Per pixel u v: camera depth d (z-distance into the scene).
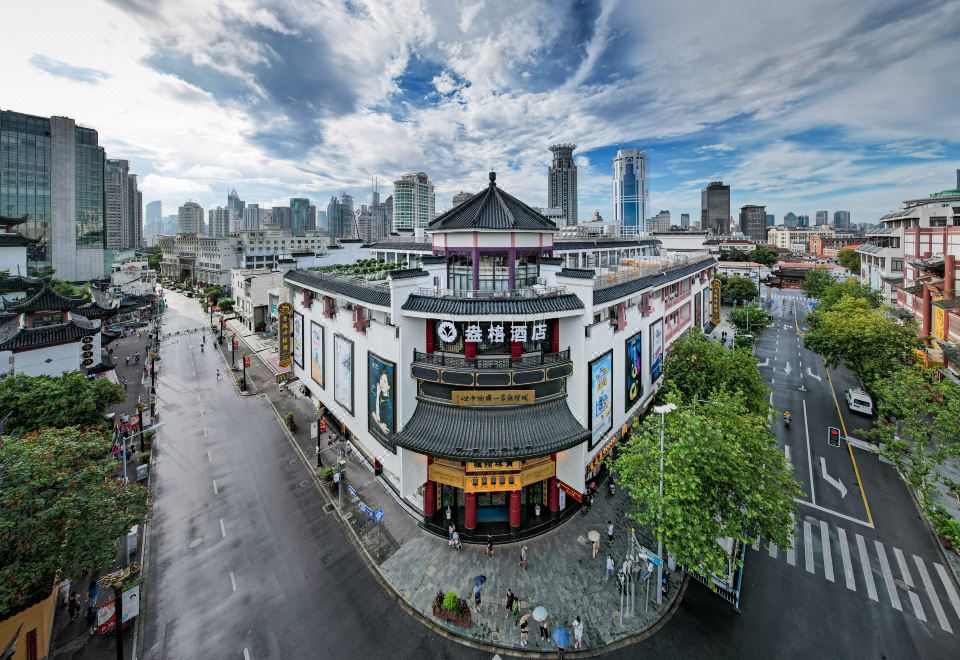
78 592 23.06
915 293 50.75
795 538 26.70
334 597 22.92
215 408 47.56
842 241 194.50
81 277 125.56
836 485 32.03
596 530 27.62
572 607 21.98
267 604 22.45
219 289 120.56
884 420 39.12
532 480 26.17
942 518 20.67
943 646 19.69
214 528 28.12
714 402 25.36
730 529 19.78
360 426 31.77
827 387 51.91
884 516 28.48
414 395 26.19
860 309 46.41
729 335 73.88
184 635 20.67
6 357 36.44
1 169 111.12
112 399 31.92
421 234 73.31
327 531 27.94
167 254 184.75
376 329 28.36
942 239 60.09
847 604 22.00
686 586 23.45
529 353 26.70
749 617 21.44
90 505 19.05
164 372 60.28
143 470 33.59
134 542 25.67
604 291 28.95
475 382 24.59
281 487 32.69
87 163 126.94
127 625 21.05
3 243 62.50
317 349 39.28
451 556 25.47
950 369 34.75
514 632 20.69
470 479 25.41
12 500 17.41
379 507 30.16
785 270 137.00
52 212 118.81
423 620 21.55
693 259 54.81
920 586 22.94
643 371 37.34
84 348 41.16
